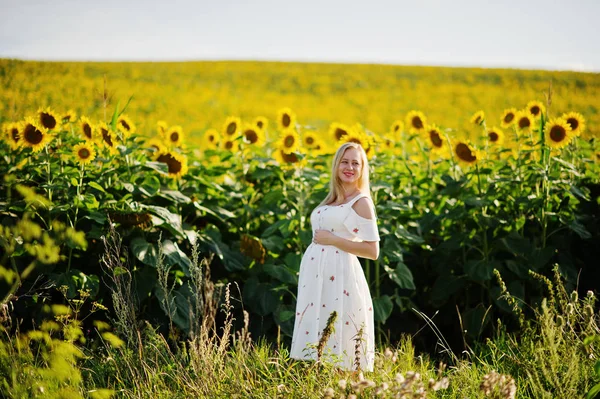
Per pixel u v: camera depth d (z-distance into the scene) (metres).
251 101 23.55
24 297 4.43
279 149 5.52
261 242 5.14
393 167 6.41
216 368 3.59
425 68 31.39
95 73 24.20
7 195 4.61
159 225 4.92
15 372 3.11
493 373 2.81
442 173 6.29
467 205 5.39
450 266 5.22
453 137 5.75
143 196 5.07
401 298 5.30
